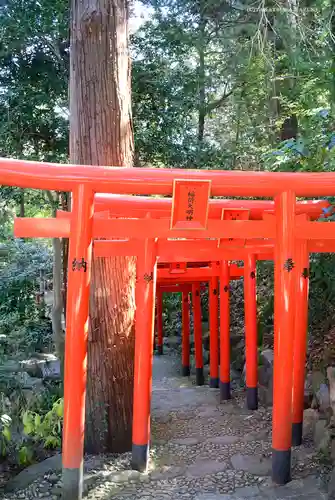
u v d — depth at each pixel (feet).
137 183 11.35
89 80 15.43
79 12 15.44
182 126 30.76
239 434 17.52
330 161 15.39
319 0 18.30
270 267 25.82
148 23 30.17
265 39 23.35
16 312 29.12
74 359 11.44
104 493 12.46
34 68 27.63
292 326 12.39
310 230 12.34
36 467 14.08
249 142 30.94
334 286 20.04
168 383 28.66
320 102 20.21
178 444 16.49
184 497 12.18
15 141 27.63
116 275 15.71
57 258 27.71
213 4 28.22
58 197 30.73
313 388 18.30
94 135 15.47
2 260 31.07
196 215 11.89
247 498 11.96
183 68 31.30
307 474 13.03
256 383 21.08
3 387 17.11
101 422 15.44
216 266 23.24
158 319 37.22
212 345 26.32
